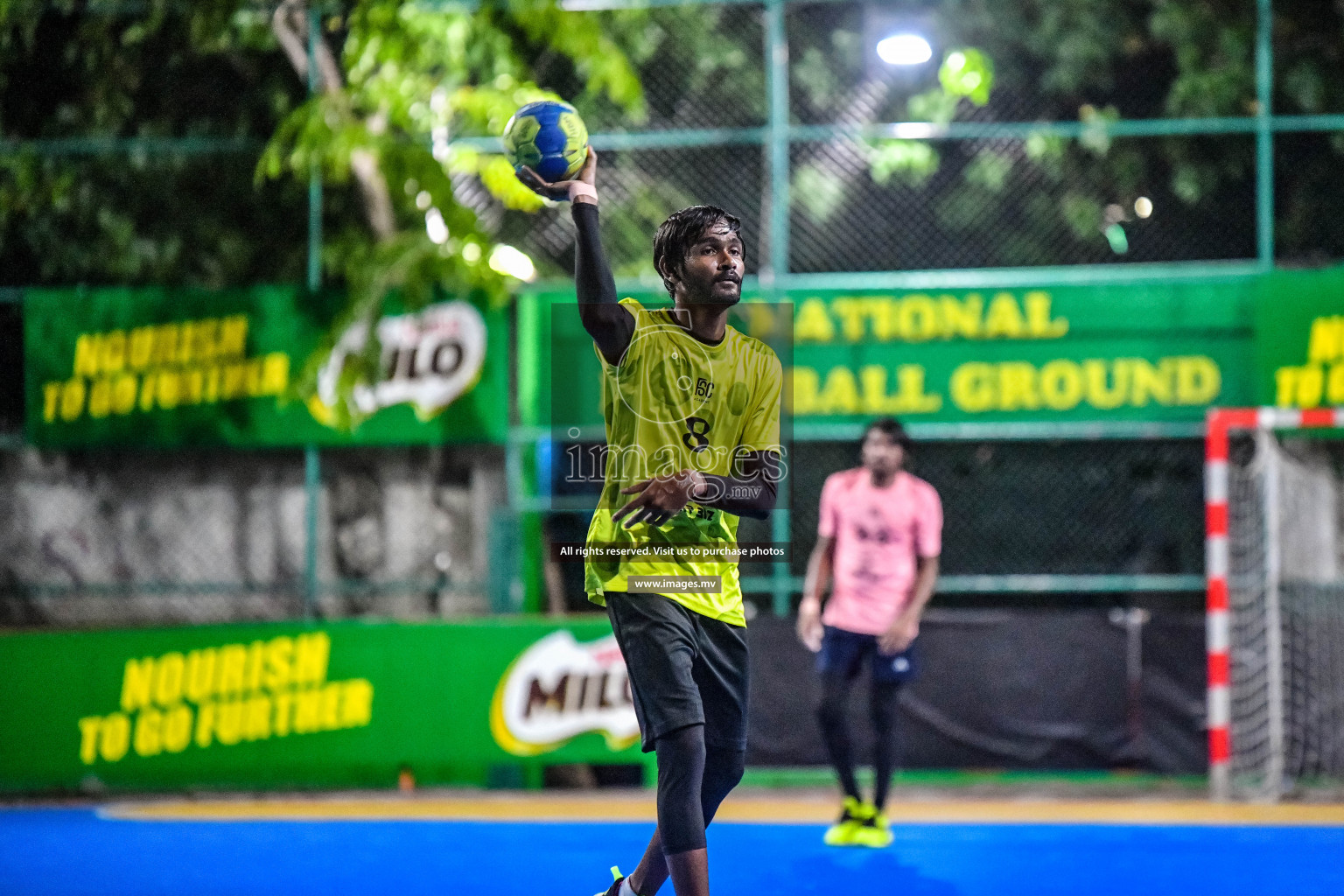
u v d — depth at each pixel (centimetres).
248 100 2067
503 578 1780
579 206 740
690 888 702
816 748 1691
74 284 2033
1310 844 1337
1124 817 1505
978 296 1747
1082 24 2198
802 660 1700
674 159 2127
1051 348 1739
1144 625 1691
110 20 1978
